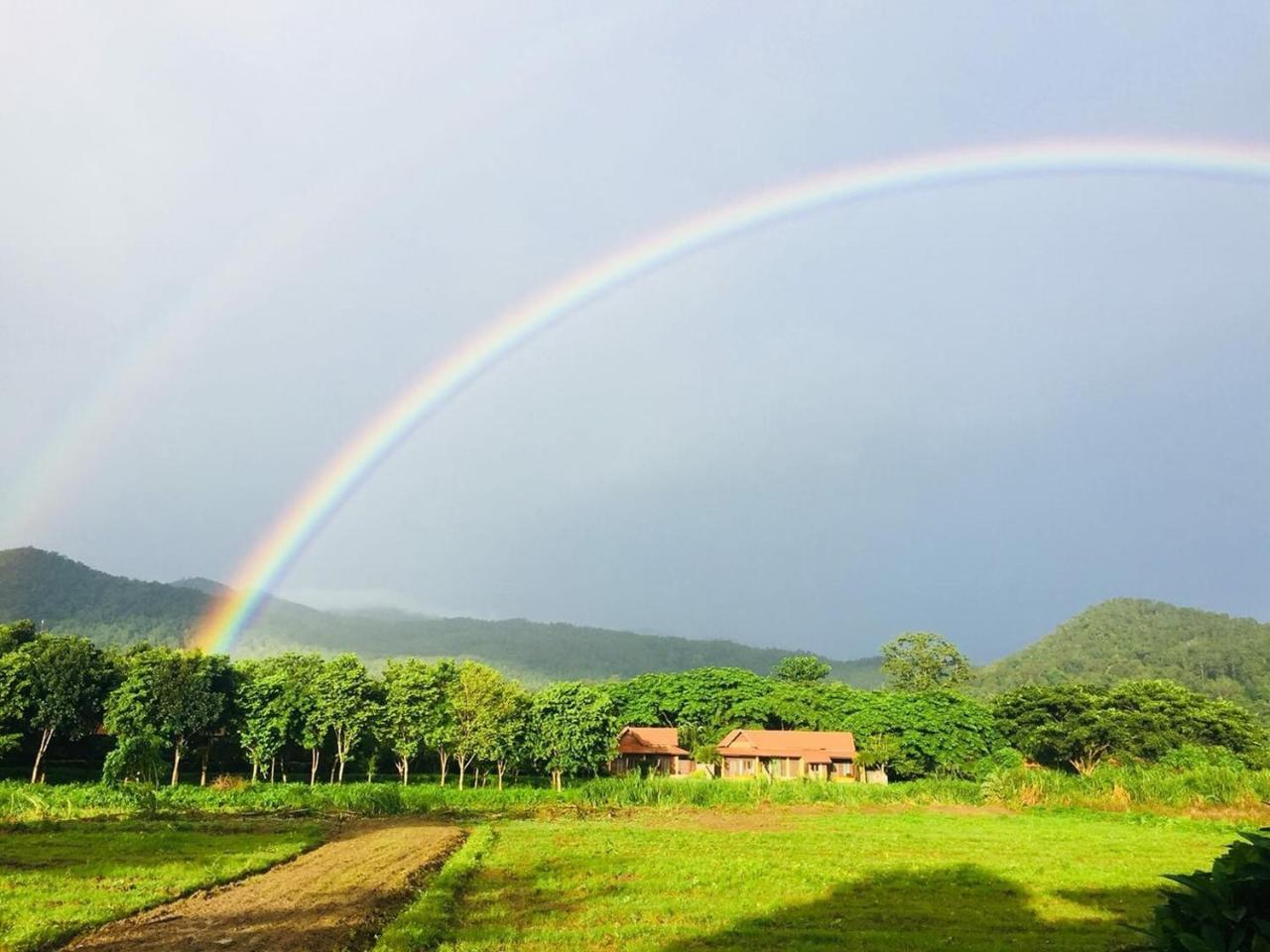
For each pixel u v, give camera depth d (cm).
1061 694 8606
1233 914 825
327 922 1812
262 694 6644
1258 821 4550
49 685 6138
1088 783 5356
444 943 1689
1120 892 2462
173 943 1631
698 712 9731
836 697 9644
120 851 2778
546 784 7575
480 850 2922
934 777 8062
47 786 5006
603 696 7244
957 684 12450
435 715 6756
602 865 2725
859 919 2048
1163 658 18588
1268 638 18188
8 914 1783
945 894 2397
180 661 6531
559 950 1684
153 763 4797
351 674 6900
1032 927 2011
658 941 1766
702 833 3750
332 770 7688
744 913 2066
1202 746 7869
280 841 3105
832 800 5506
